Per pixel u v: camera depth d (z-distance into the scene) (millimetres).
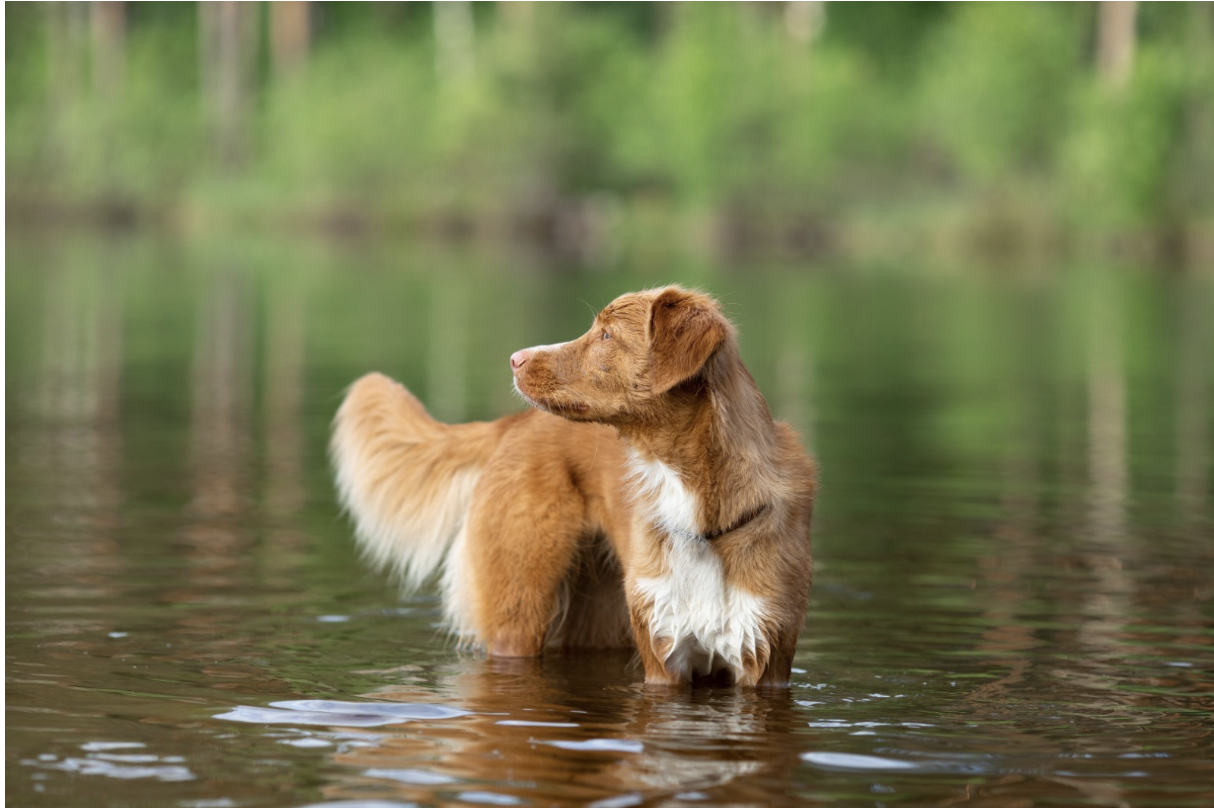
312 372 19250
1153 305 31312
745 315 28328
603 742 5633
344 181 66875
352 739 5629
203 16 81438
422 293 33000
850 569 8953
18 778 5094
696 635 6602
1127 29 57156
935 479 12008
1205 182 49406
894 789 5086
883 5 75875
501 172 64625
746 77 59906
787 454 6812
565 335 23750
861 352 22375
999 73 53250
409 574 8195
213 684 6445
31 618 7559
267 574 8703
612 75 67562
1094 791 5082
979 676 6711
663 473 6621
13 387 17625
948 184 58500
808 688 6535
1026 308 30484
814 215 59094
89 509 10516
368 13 86750
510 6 72750
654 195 67312
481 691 6488
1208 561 9125
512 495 7406
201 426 14727
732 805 4895
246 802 4871
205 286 34844
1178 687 6516
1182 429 14875
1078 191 50781
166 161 74688
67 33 84938
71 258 45188
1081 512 10656
